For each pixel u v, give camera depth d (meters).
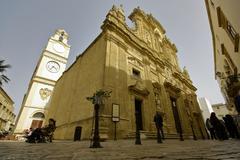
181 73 25.27
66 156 2.19
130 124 10.05
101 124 8.09
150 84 14.41
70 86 16.95
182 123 17.48
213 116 8.30
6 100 39.06
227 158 1.59
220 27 13.88
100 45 12.91
